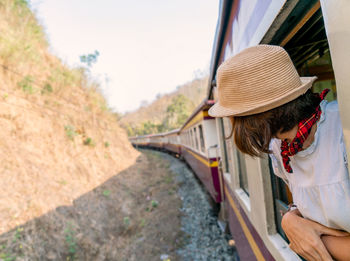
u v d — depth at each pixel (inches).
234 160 119.3
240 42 65.4
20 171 204.5
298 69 58.1
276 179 65.5
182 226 234.1
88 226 197.6
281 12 35.7
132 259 180.2
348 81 20.3
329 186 21.5
